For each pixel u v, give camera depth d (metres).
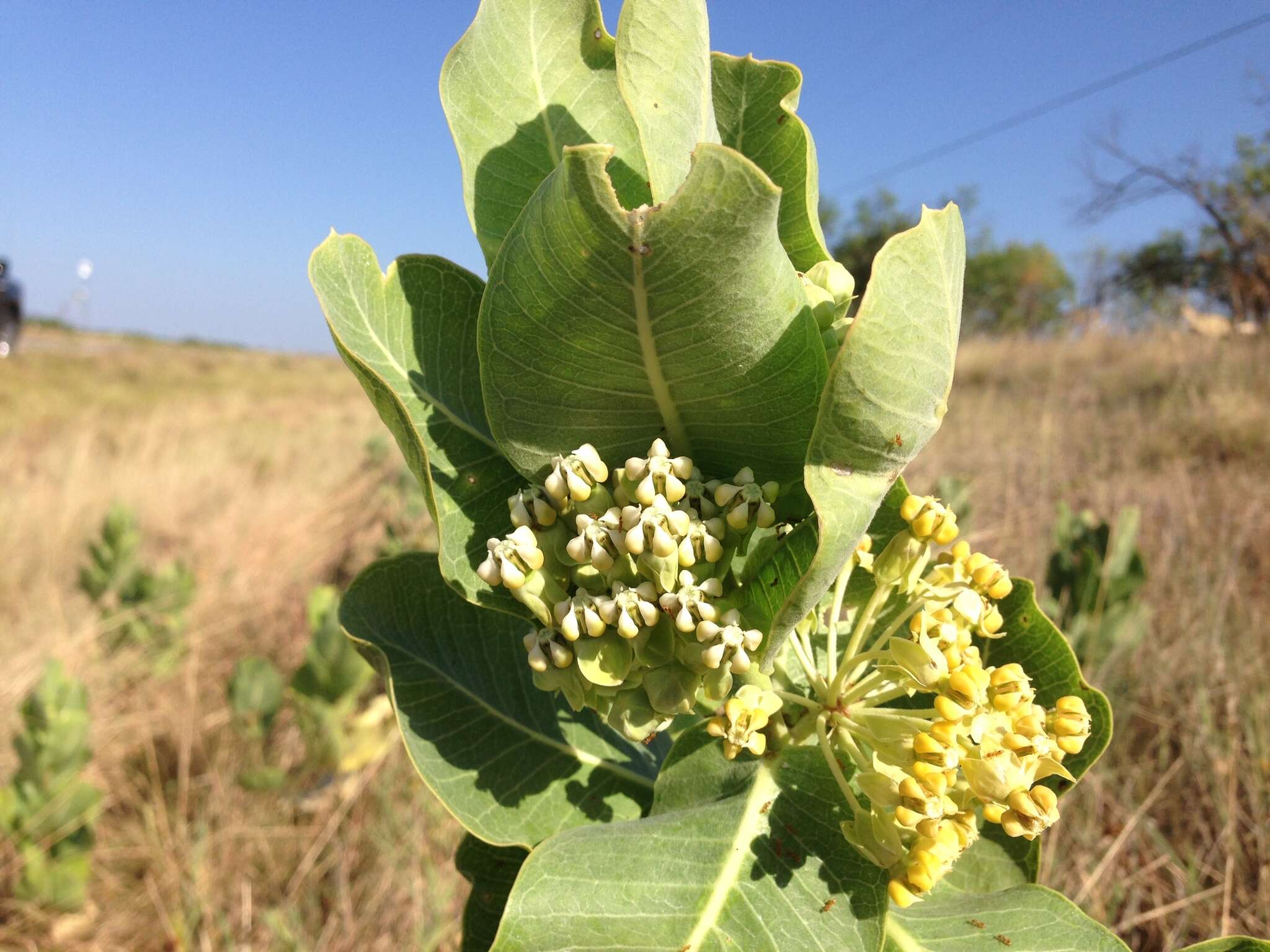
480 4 0.23
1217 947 0.22
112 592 1.07
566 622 0.20
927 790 0.20
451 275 0.24
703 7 0.19
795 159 0.23
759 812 0.21
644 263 0.17
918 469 1.47
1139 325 2.78
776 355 0.18
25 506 1.59
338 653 0.78
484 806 0.24
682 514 0.19
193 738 0.87
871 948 0.19
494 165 0.23
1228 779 0.63
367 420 3.22
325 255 0.22
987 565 0.22
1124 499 1.21
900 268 0.17
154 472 2.00
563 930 0.19
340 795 0.78
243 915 0.66
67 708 0.73
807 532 0.19
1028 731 0.20
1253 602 0.88
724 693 0.20
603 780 0.25
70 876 0.67
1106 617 0.73
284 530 1.54
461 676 0.26
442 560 0.22
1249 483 1.21
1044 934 0.22
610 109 0.23
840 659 0.26
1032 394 2.25
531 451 0.21
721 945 0.19
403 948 0.63
